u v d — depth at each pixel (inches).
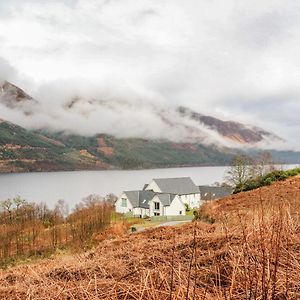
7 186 7086.6
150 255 224.2
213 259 190.4
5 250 1117.1
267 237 181.0
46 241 1337.4
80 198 5088.6
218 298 138.2
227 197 877.8
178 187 3107.8
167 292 143.6
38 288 177.6
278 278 148.4
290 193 615.8
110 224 1664.6
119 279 166.7
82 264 219.0
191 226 389.7
